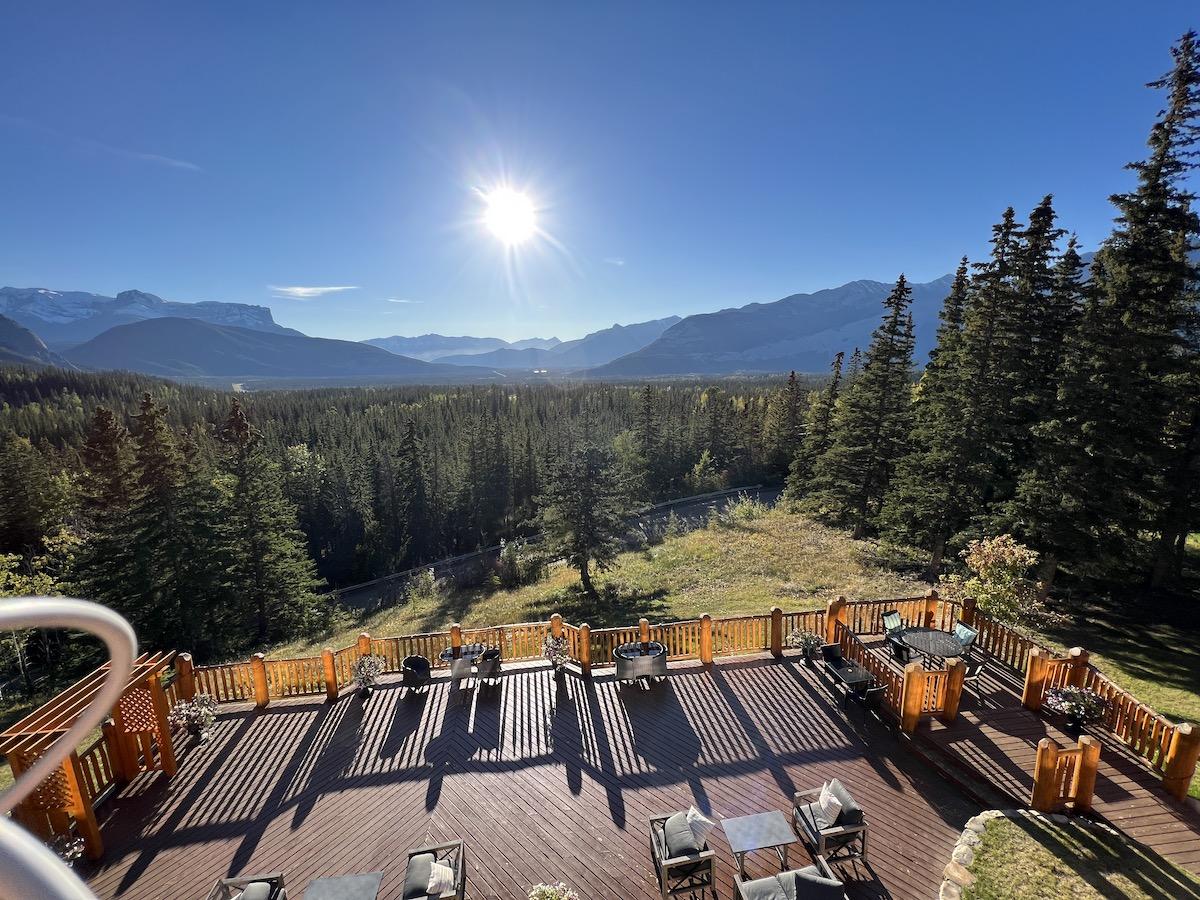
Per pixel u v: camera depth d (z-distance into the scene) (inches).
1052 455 570.9
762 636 475.2
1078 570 569.6
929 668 436.5
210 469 1170.0
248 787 338.3
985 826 291.3
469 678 442.6
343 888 251.9
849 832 269.0
